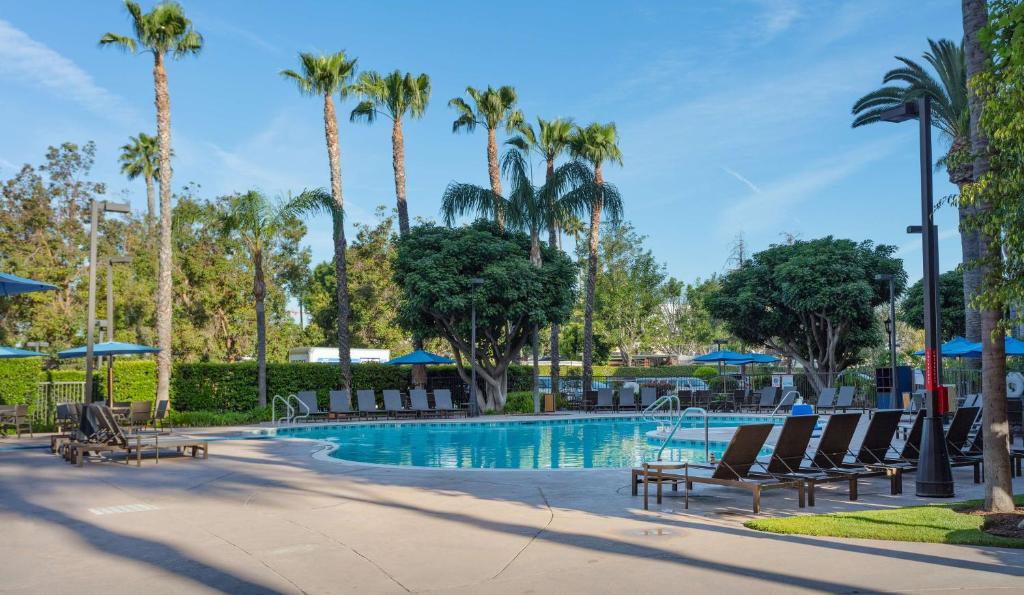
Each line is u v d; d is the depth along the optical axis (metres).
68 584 5.72
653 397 32.19
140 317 42.09
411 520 8.22
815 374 37.88
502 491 10.33
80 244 41.28
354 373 31.16
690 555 6.40
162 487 10.87
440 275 28.73
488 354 32.84
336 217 29.36
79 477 12.00
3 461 14.48
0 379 22.52
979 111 8.50
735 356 35.91
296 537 7.37
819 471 9.51
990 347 8.35
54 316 38.44
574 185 30.61
